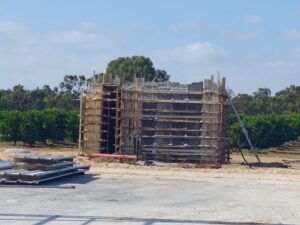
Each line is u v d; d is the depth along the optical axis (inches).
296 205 730.2
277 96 3508.9
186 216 620.7
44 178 885.8
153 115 1347.2
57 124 1881.2
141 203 715.4
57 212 623.2
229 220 604.1
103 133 1382.9
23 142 1942.7
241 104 3203.7
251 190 880.9
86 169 1073.5
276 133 1895.9
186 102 1336.1
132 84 1362.0
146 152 1346.0
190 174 1109.1
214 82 1343.5
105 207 671.8
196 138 1336.1
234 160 1572.3
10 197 737.6
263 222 597.9
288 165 1464.1
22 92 3134.8
